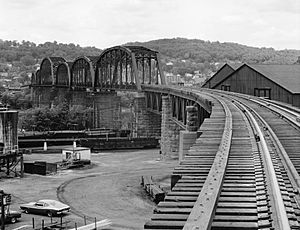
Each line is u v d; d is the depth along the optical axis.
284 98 66.88
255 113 36.75
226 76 93.88
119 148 104.69
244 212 10.57
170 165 77.88
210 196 10.63
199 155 17.61
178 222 9.45
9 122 70.19
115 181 63.34
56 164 73.75
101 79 140.75
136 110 108.81
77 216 45.06
